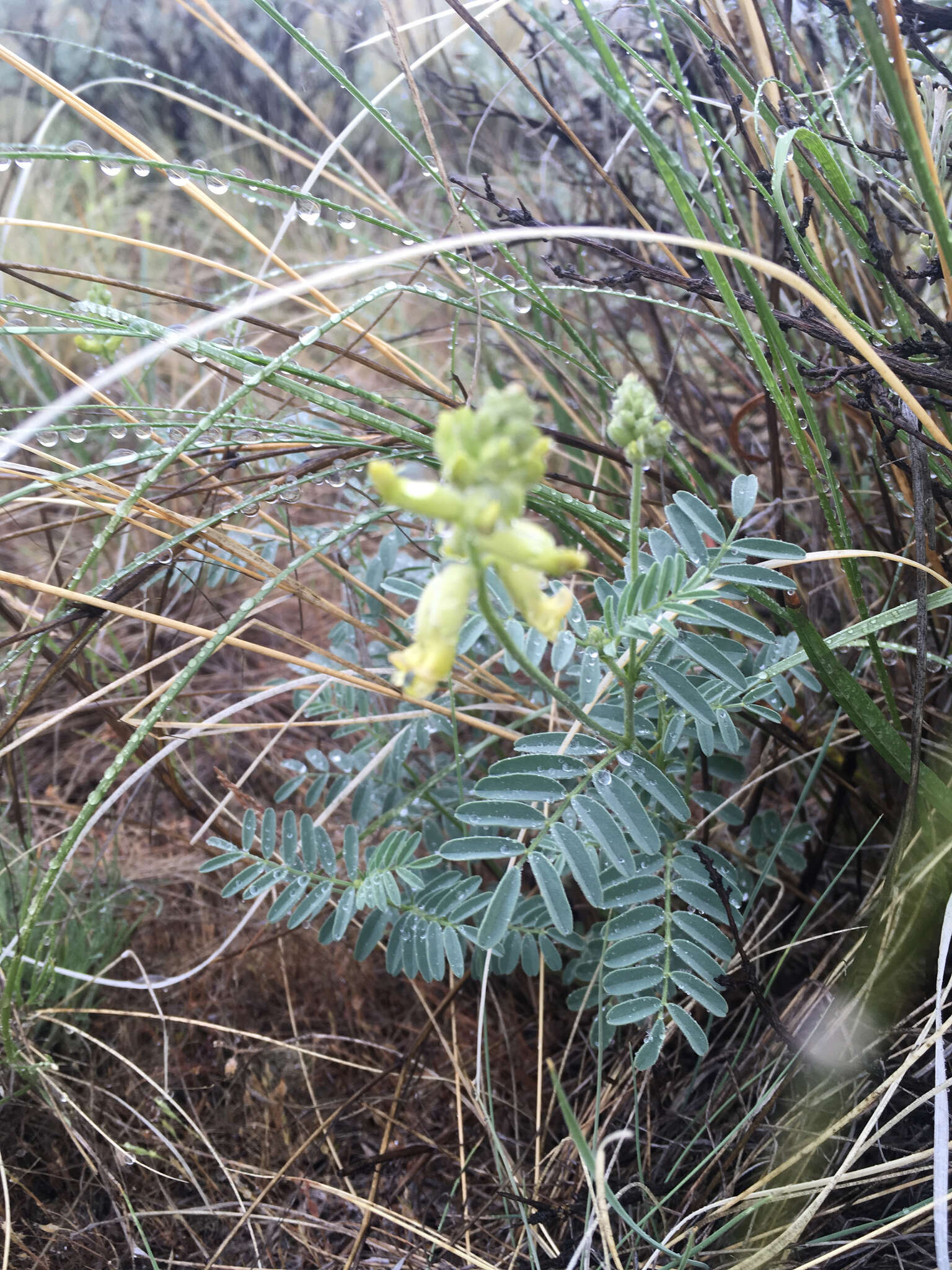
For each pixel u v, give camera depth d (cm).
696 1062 28
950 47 34
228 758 39
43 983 28
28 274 55
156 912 34
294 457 34
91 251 57
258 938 32
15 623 29
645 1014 23
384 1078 29
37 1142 27
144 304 37
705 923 23
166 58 74
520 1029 30
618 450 30
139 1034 30
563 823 23
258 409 37
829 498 27
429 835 30
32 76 26
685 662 27
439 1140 27
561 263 42
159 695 30
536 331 38
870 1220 23
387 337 49
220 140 71
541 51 38
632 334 47
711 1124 25
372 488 35
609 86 21
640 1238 23
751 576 23
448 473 16
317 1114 28
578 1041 29
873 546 31
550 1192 25
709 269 23
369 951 26
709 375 43
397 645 31
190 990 31
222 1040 30
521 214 28
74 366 52
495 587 26
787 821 31
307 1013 31
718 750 28
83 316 25
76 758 40
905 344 25
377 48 52
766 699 26
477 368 28
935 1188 19
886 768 28
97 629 27
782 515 30
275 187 26
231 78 73
